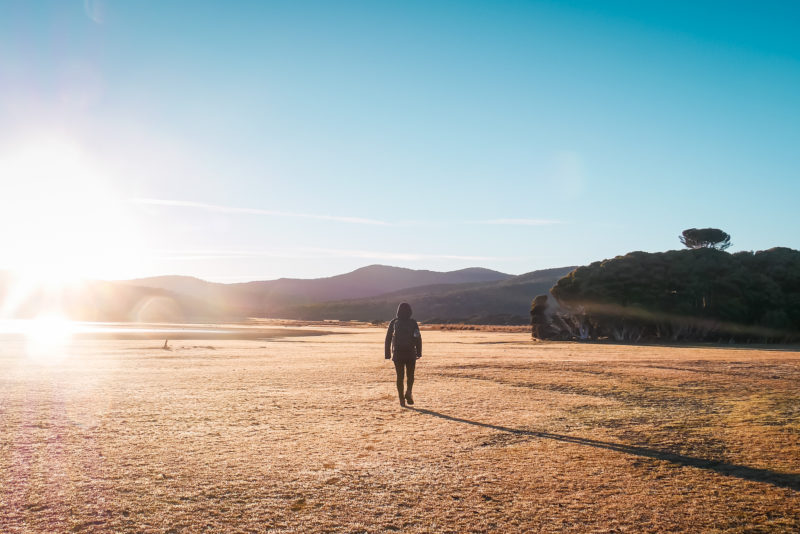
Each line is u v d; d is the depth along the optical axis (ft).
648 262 199.11
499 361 76.02
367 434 28.53
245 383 49.70
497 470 22.18
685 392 44.52
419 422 31.71
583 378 54.13
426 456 24.23
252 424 31.04
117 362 74.23
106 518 16.98
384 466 22.67
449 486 20.17
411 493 19.40
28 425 30.42
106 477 21.04
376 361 76.28
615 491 19.69
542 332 204.54
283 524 16.61
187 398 40.50
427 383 50.31
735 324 185.47
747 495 19.33
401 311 38.37
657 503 18.52
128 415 33.65
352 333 248.73
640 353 103.14
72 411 34.88
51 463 22.90
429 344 148.66
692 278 187.32
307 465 22.79
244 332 239.71
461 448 25.66
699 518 17.26
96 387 46.52
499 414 34.35
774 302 181.37
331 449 25.41
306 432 28.99
